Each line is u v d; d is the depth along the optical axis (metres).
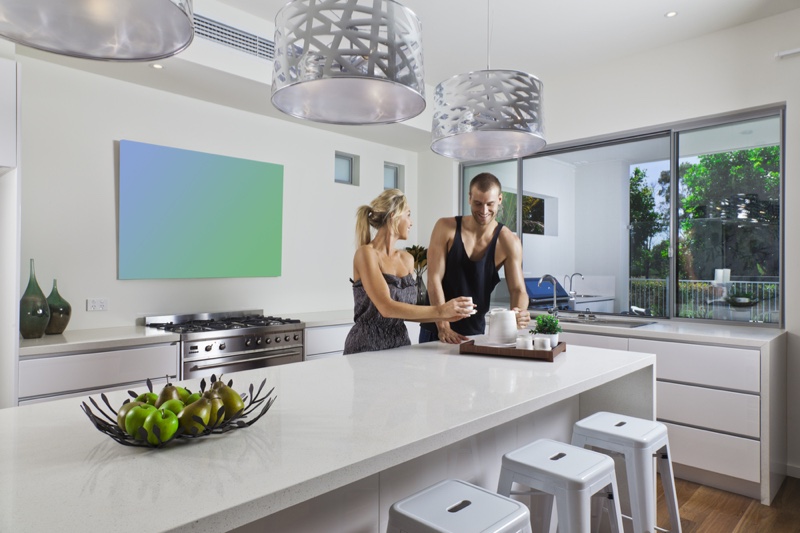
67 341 2.80
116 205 3.46
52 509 0.82
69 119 3.25
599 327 3.59
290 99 1.62
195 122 3.84
